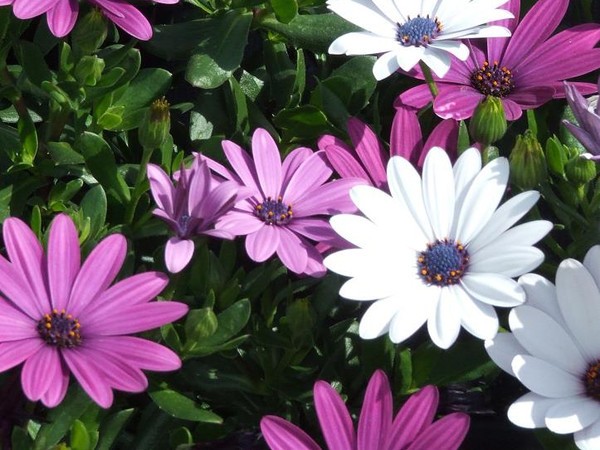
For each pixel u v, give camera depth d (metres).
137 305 0.37
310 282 0.43
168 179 0.38
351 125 0.42
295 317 0.40
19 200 0.45
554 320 0.37
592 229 0.43
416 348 0.45
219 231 0.37
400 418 0.36
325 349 0.43
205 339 0.40
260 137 0.42
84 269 0.37
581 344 0.37
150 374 0.41
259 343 0.42
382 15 0.43
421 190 0.39
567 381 0.37
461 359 0.42
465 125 0.45
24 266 0.36
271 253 0.39
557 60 0.45
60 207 0.45
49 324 0.36
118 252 0.37
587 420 0.36
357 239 0.38
